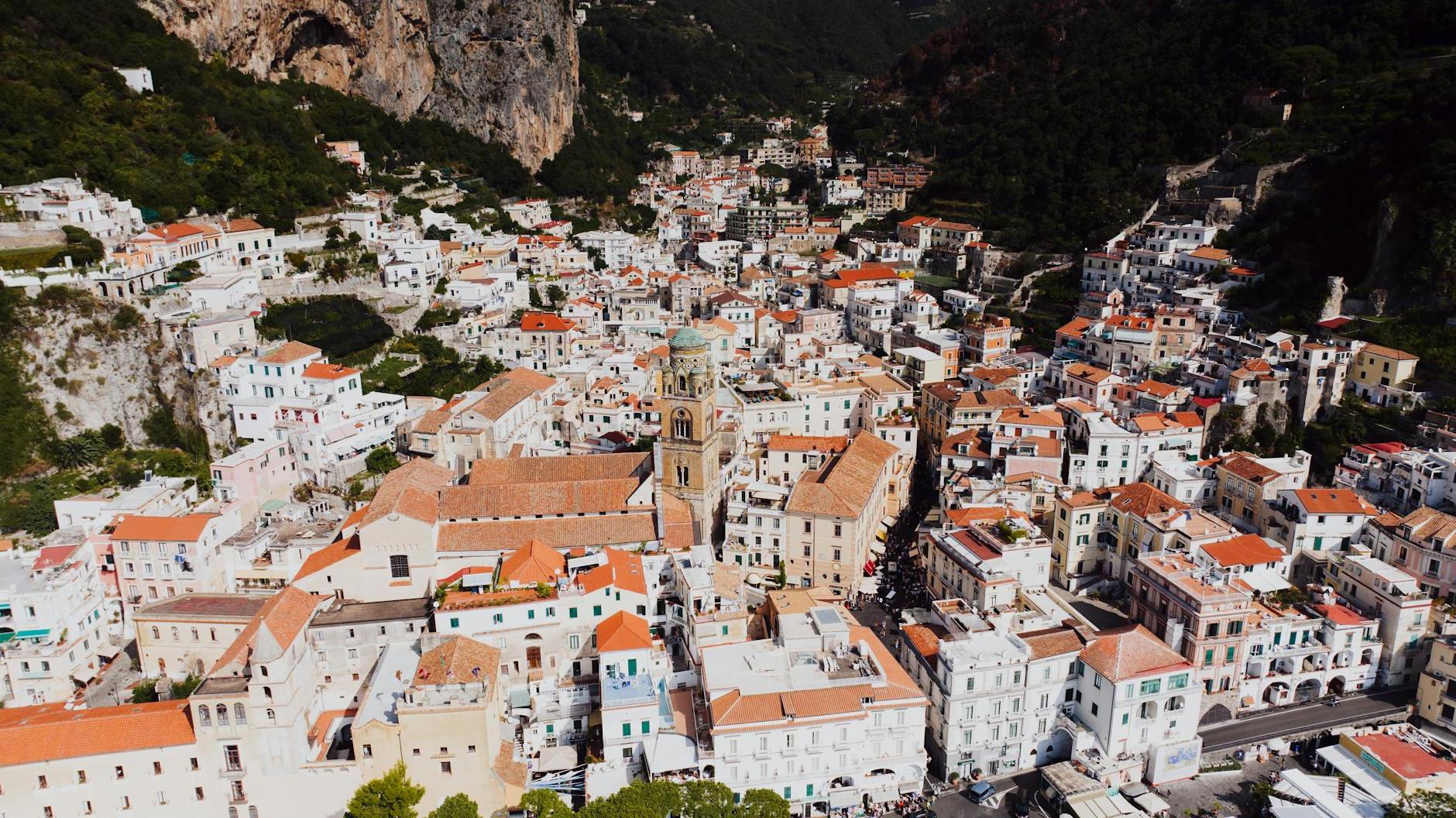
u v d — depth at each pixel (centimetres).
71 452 15950
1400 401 18462
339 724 11106
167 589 13275
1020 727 11662
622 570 12425
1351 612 13325
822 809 10906
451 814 9512
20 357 16225
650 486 14012
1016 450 17400
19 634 12056
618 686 10962
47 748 9731
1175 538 14250
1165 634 13075
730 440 16725
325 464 16462
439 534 13212
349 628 11662
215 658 12056
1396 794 10694
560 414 19450
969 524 14775
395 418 18362
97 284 17800
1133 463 17775
